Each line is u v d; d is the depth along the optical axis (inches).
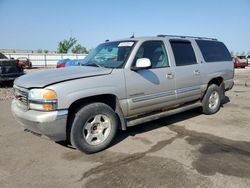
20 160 155.9
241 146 172.4
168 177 132.0
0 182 130.8
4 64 547.2
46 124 143.6
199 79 231.1
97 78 160.1
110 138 169.6
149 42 192.9
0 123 235.0
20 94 161.3
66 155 162.7
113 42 205.8
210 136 193.2
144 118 189.8
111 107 176.7
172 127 216.5
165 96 199.8
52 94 144.2
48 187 125.8
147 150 167.8
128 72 174.7
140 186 124.3
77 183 128.8
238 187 122.2
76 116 154.6
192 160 151.2
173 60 207.3
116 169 142.0
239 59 1209.4
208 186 123.3
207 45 250.4
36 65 1835.6
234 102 320.8
